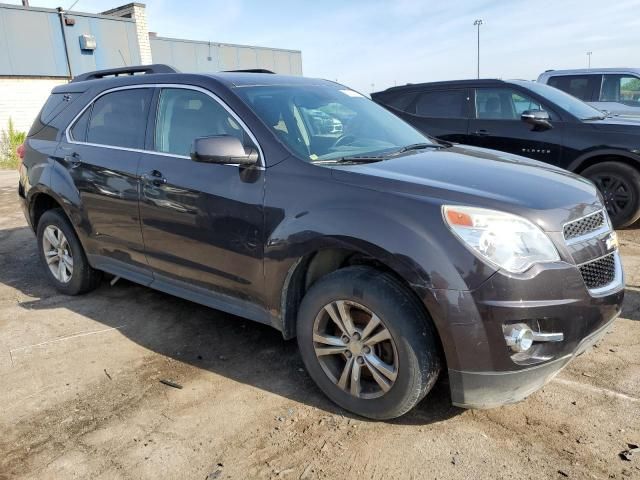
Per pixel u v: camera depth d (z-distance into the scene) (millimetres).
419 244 2451
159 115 3725
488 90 6906
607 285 2689
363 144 3473
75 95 4527
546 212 2516
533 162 3459
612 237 2857
